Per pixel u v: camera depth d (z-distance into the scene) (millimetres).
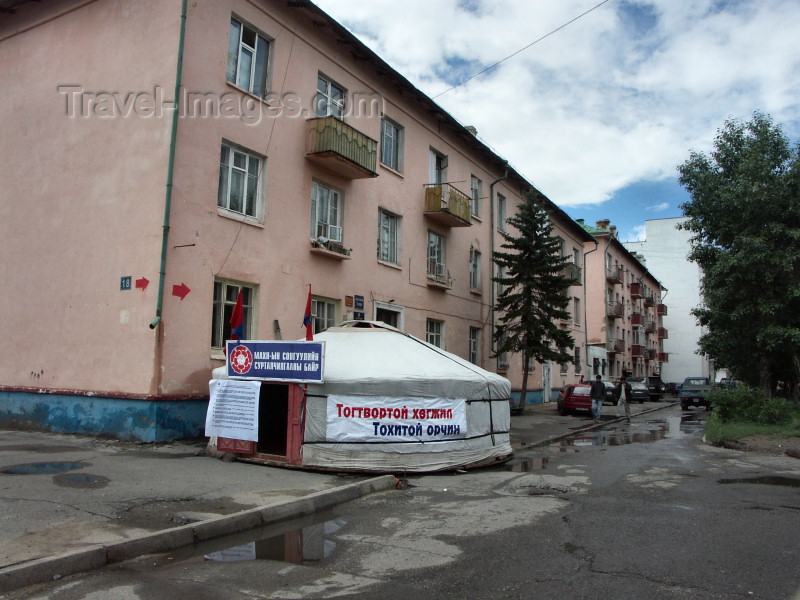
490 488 8219
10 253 12750
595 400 20297
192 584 4383
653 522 6219
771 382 19203
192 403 10703
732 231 17312
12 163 13086
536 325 20750
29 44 13211
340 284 15031
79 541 4922
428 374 9680
